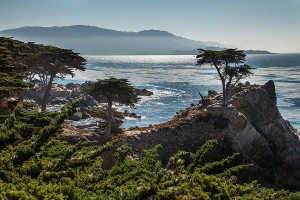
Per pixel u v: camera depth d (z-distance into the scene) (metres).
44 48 54.75
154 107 89.88
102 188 9.13
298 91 122.25
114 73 195.12
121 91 44.78
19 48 46.28
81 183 9.17
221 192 8.74
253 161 41.69
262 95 52.84
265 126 51.38
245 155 41.31
